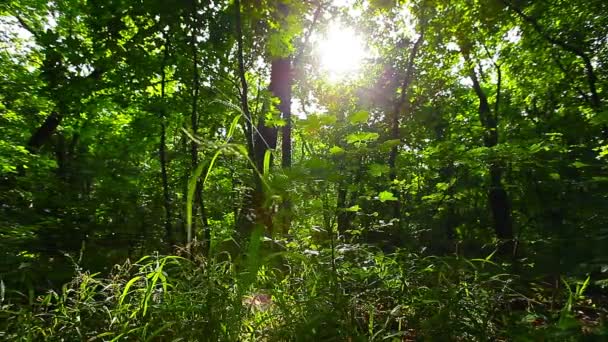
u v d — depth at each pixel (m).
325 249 2.61
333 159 2.58
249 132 4.04
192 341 1.96
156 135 6.32
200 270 2.34
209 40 5.28
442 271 2.66
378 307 2.61
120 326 2.03
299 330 2.04
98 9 5.34
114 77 5.86
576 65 10.79
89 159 7.30
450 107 15.38
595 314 2.64
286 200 2.20
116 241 5.27
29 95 11.41
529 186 5.39
